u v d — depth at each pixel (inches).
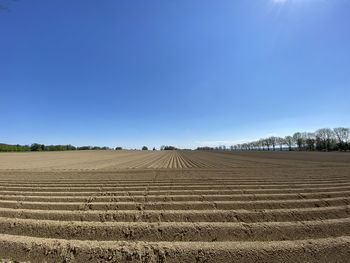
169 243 198.2
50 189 433.4
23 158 1740.9
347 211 285.3
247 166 995.9
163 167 985.5
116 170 822.5
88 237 224.1
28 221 243.6
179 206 309.9
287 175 637.9
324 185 458.9
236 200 341.4
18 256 186.2
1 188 448.8
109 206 312.0
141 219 267.0
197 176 617.9
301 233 227.6
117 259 180.5
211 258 180.7
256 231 226.8
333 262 179.8
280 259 180.1
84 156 2154.3
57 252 186.5
